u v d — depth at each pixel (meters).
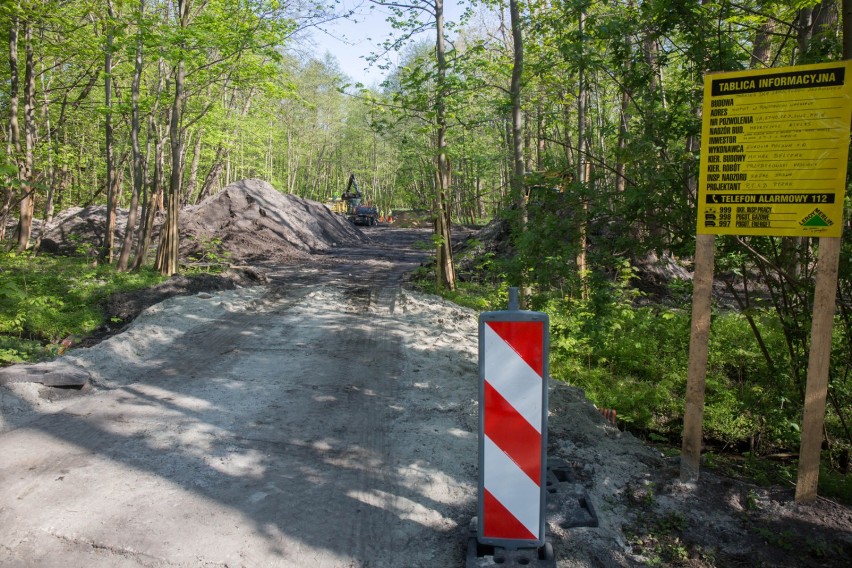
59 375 5.32
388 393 5.64
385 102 11.76
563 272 4.98
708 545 3.21
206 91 18.91
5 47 17.25
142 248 14.32
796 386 4.94
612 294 5.12
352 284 13.30
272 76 14.19
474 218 42.09
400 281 13.92
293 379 6.05
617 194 4.72
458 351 7.23
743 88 3.47
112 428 4.57
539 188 4.98
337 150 60.50
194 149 28.09
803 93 3.33
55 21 15.05
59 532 3.09
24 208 17.62
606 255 4.89
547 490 3.57
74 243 18.98
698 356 3.72
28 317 8.84
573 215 4.95
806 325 4.48
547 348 2.84
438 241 12.20
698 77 4.59
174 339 7.54
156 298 10.38
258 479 3.80
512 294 2.94
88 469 3.84
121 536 3.08
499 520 2.93
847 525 3.35
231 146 22.77
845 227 4.10
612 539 3.20
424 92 11.52
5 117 19.88
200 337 7.70
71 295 10.38
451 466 4.05
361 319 9.27
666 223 4.52
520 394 2.87
